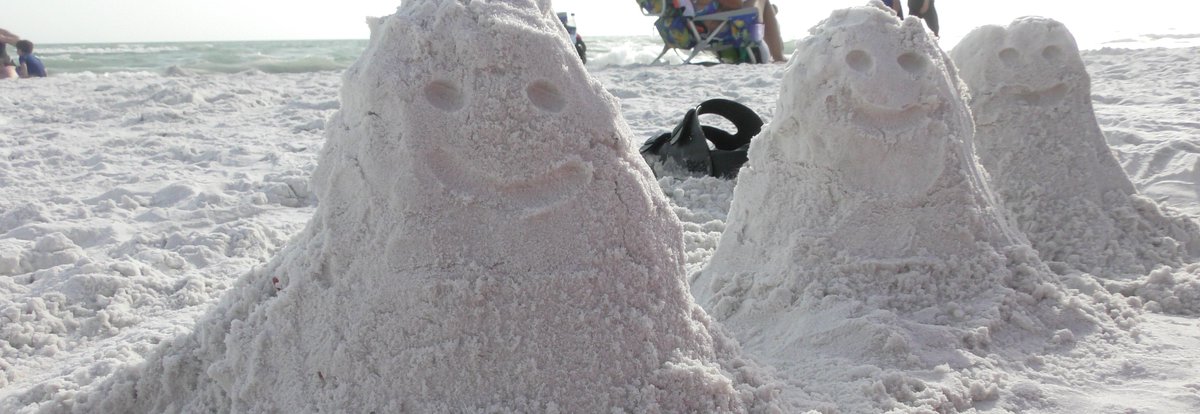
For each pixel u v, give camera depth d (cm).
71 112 439
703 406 110
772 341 138
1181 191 211
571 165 109
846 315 136
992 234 144
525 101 107
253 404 111
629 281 111
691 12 693
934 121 142
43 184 270
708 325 119
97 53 1485
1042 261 156
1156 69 472
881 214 142
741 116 246
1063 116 172
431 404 106
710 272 155
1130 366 129
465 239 107
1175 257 162
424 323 106
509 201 108
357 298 108
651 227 113
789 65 149
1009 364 130
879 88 140
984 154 173
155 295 171
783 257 145
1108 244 162
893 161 142
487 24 108
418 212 106
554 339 107
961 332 133
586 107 110
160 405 115
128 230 212
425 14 110
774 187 149
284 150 317
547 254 108
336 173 110
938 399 121
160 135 362
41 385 129
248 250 197
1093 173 170
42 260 188
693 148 240
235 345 111
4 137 355
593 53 1059
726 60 730
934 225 141
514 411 106
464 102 107
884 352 131
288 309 110
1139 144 257
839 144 142
